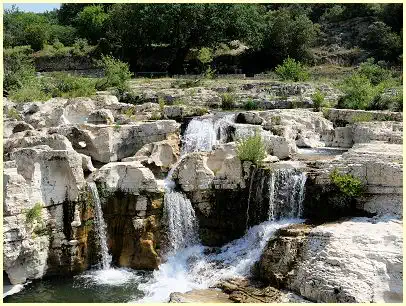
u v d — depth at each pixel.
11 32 82.44
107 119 34.22
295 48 74.25
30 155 24.70
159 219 26.72
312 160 29.50
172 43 71.12
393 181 24.23
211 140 34.56
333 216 25.81
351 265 20.61
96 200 26.34
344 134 35.19
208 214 27.92
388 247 21.08
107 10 92.06
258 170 27.38
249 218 27.53
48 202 24.94
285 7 89.00
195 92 47.22
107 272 25.94
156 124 32.38
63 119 35.22
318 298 20.66
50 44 85.50
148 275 25.48
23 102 41.00
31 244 23.78
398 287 19.88
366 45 76.00
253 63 76.81
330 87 50.41
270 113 37.34
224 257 26.05
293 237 23.27
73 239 25.39
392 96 42.97
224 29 72.31
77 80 51.66
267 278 22.95
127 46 73.69
